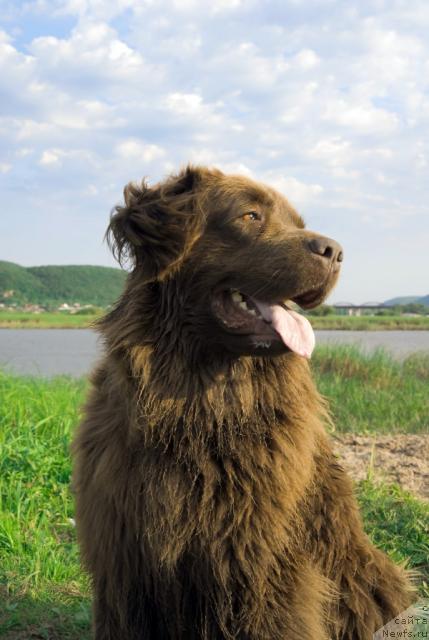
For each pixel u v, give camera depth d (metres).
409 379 5.73
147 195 1.50
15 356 10.84
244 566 1.35
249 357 1.44
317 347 6.39
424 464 2.80
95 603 1.46
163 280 1.45
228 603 1.37
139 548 1.40
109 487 1.40
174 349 1.44
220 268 1.47
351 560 1.49
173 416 1.41
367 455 2.96
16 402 3.35
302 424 1.46
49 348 13.43
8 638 1.63
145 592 1.42
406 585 1.58
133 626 1.42
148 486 1.38
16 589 1.82
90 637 1.65
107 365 1.50
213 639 1.39
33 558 1.93
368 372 5.79
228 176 1.57
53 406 3.35
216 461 1.40
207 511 1.38
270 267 1.46
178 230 1.45
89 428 1.48
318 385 5.19
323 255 1.46
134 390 1.41
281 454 1.41
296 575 1.38
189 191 1.52
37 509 2.24
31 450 2.49
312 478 1.45
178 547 1.37
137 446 1.40
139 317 1.44
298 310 1.72
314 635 1.37
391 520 2.18
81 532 1.46
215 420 1.41
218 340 1.44
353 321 24.22
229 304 1.49
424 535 2.09
